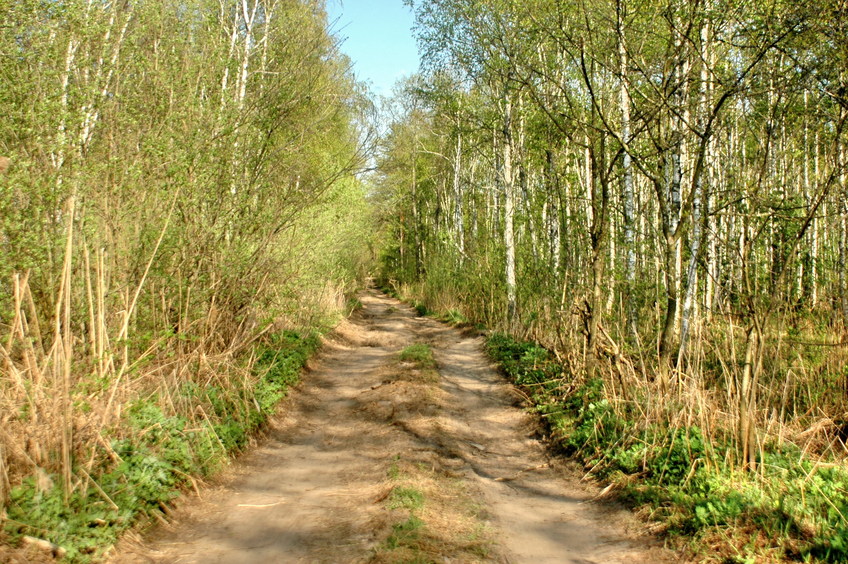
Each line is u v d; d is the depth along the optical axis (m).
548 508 6.25
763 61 8.20
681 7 8.74
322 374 13.36
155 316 7.69
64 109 6.46
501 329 17.39
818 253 12.87
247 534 5.34
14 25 6.50
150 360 7.12
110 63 7.41
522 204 17.80
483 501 6.27
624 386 8.23
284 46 11.39
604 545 5.27
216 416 7.77
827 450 6.84
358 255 29.62
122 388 5.96
